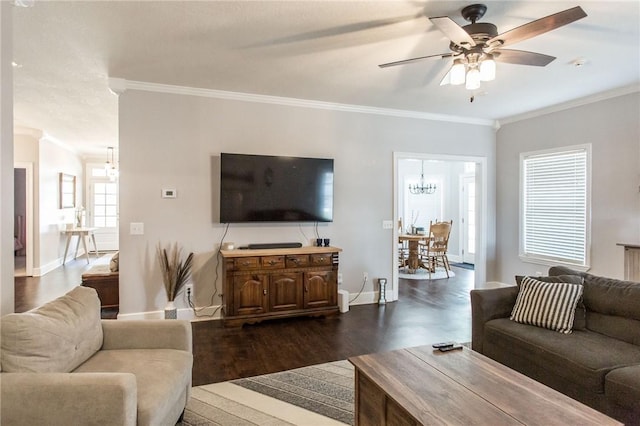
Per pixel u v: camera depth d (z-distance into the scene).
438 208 9.37
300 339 3.71
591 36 2.92
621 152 4.28
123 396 1.52
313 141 4.80
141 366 1.99
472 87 2.56
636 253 4.00
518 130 5.55
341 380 2.83
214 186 4.37
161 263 4.16
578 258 4.75
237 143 4.46
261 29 2.82
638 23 2.70
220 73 3.76
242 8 2.52
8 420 1.49
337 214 4.95
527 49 3.17
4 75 2.05
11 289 2.10
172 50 3.19
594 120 4.55
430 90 4.30
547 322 2.71
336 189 4.93
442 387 1.79
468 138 5.68
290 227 4.71
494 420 1.50
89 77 3.86
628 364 2.17
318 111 4.82
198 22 2.71
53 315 1.91
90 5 2.46
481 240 5.85
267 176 4.47
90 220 9.71
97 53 3.25
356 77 3.87
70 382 1.52
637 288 2.54
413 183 9.30
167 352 2.19
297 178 4.61
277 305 4.21
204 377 2.88
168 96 4.18
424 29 2.82
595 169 4.55
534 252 5.35
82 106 4.94
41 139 6.80
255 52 3.24
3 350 1.64
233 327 4.03
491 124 5.82
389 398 1.73
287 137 4.68
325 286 4.42
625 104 4.24
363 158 5.06
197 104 4.29
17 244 9.32
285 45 3.09
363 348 3.48
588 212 4.62
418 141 5.36
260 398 2.55
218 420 2.29
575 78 3.88
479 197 5.86
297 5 2.48
